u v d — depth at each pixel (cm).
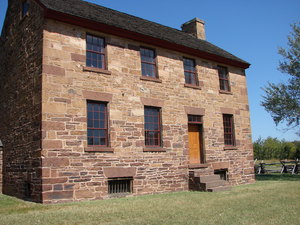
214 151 1550
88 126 1148
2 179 1386
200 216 764
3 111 1452
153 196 1179
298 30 2034
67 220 736
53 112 1062
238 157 1672
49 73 1077
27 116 1158
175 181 1361
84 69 1155
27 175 1120
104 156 1155
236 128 1698
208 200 1023
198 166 1456
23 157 1169
